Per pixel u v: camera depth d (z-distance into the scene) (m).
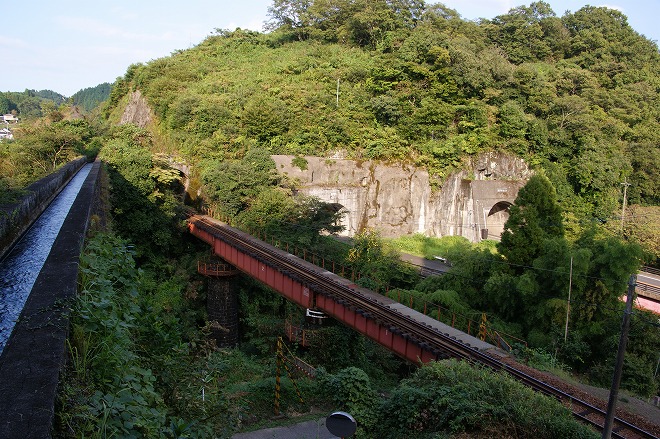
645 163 62.94
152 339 8.70
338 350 26.55
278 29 86.56
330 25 79.81
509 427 12.73
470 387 14.05
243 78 64.19
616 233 49.16
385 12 70.62
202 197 45.28
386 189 53.44
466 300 31.38
